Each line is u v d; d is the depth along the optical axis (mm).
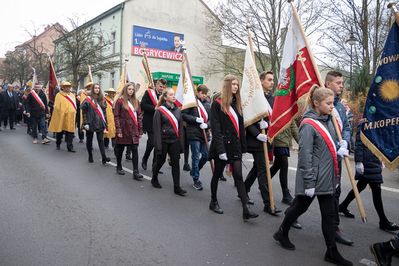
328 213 4199
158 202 6332
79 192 6785
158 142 6801
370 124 4777
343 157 4949
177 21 32906
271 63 25438
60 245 4492
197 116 7484
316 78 5324
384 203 6793
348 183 8406
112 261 4117
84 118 9344
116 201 6316
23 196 6430
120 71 30516
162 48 32188
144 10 31391
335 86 5059
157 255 4293
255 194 7078
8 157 9945
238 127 5523
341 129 5121
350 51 19031
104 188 7121
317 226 5422
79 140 13883
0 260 4051
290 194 6867
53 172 8328
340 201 6855
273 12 24547
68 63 26984
